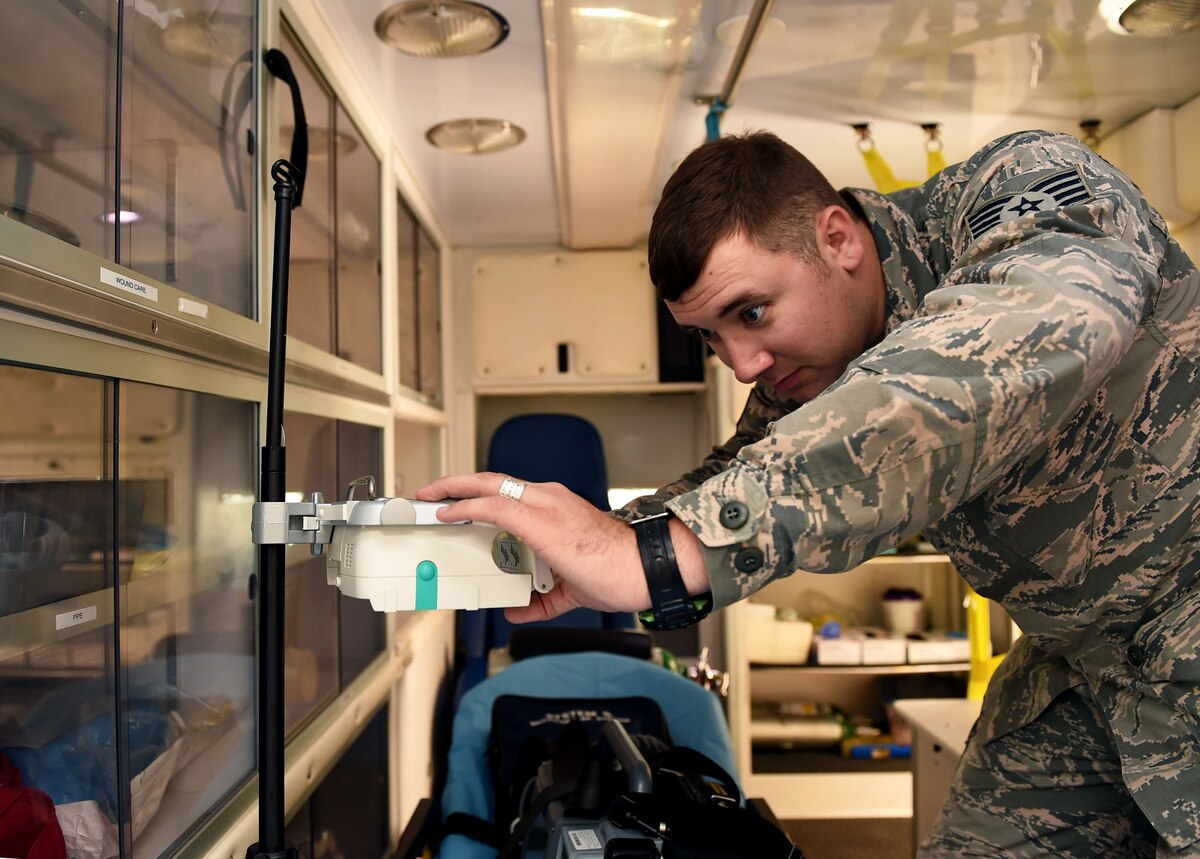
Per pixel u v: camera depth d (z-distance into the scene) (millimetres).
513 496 726
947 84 1900
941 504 678
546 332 3133
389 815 1991
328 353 1527
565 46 1586
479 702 2074
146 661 910
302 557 1375
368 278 1894
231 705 1123
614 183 2400
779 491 671
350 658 1674
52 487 741
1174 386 902
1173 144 2033
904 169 2498
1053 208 797
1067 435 930
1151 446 912
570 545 687
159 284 899
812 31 1665
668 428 3445
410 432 2949
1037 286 695
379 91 1909
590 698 2061
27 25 697
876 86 1917
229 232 1131
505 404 3465
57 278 718
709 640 3244
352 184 1747
